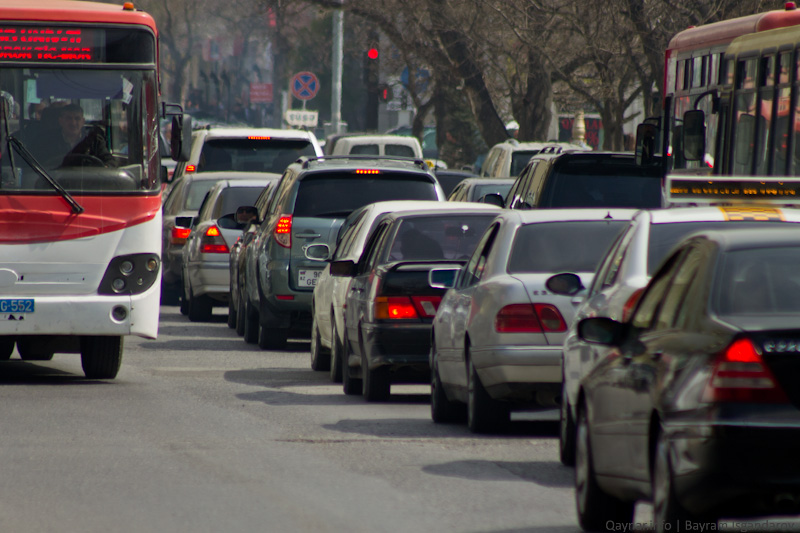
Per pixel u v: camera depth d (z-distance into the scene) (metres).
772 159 65.75
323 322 61.69
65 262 54.16
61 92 54.81
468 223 53.84
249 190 90.19
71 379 58.22
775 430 22.38
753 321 23.30
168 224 102.44
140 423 44.47
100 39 55.22
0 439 40.62
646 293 27.59
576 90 162.12
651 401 24.38
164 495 32.28
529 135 158.75
